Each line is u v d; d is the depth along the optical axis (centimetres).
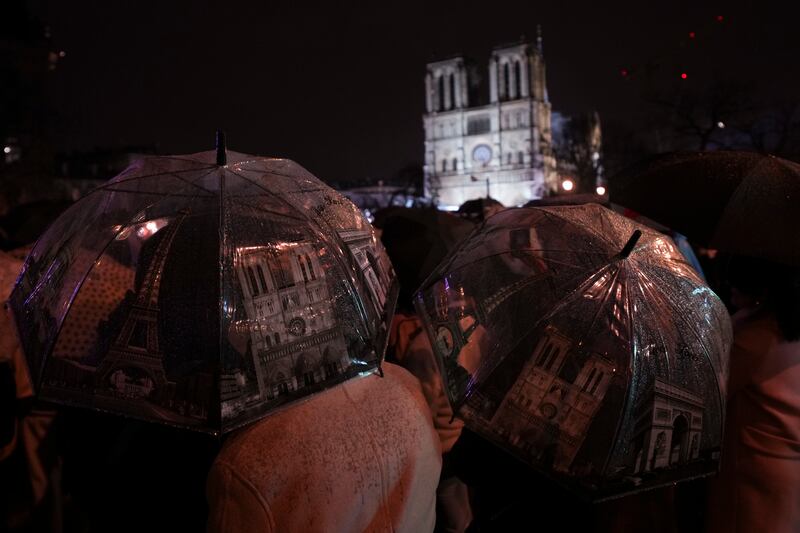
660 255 188
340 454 146
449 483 295
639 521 205
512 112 8881
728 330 193
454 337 191
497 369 173
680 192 265
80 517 300
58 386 138
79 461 192
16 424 278
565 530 195
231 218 146
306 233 154
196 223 146
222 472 139
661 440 163
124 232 150
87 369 137
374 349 156
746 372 219
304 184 173
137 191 158
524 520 198
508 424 167
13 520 288
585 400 161
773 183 238
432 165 9394
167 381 133
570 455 159
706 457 173
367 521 151
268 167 170
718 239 240
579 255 182
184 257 142
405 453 161
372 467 151
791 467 212
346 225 174
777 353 215
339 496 144
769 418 215
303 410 149
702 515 257
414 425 167
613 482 158
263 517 135
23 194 3186
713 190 253
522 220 204
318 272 151
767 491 212
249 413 133
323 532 140
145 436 165
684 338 171
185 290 138
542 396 165
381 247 196
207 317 135
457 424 272
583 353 165
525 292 181
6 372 263
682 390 168
